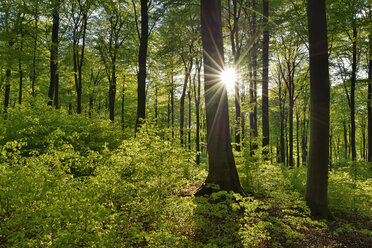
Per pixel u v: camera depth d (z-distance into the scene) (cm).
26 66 1490
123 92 2153
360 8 1176
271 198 720
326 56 675
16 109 775
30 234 311
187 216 430
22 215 286
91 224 279
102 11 1719
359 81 1411
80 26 1493
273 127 2714
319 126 686
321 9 671
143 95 1021
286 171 1182
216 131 711
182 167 721
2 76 1661
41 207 294
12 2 1326
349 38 1365
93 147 884
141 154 567
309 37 694
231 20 1401
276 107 2236
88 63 1862
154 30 1728
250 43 1275
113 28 1719
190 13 1337
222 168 700
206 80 729
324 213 680
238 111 1309
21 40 1341
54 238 262
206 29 724
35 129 659
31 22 1541
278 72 1873
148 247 316
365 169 863
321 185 690
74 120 896
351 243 517
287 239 491
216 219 526
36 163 431
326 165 691
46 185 306
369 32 1264
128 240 307
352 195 799
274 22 1157
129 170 543
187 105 3105
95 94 2288
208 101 726
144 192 494
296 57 1573
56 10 1320
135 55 1781
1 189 288
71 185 419
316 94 686
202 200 491
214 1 722
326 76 677
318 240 516
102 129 952
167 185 556
